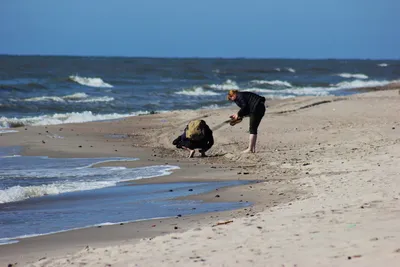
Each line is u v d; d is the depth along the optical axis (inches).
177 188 1807.3
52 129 3440.0
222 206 1530.5
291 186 1734.7
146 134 3334.2
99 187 1835.6
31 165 2257.6
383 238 948.6
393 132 2751.0
